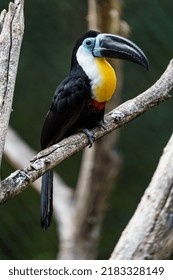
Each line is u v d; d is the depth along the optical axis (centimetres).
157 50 1422
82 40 937
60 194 1313
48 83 1543
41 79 1541
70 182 1585
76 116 921
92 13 1090
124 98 1495
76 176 1585
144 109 887
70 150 840
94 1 1060
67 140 846
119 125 898
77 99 919
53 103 938
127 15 1387
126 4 1380
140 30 1398
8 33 810
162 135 1566
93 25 1089
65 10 1477
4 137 789
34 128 1563
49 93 1548
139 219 992
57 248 1595
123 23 1102
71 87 922
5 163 1495
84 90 917
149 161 1577
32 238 1594
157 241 984
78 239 1266
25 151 1312
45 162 795
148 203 991
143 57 915
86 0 1466
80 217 1256
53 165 810
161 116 1553
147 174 1585
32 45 1512
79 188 1255
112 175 1224
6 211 1577
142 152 1574
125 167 1583
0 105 794
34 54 1520
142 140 1570
